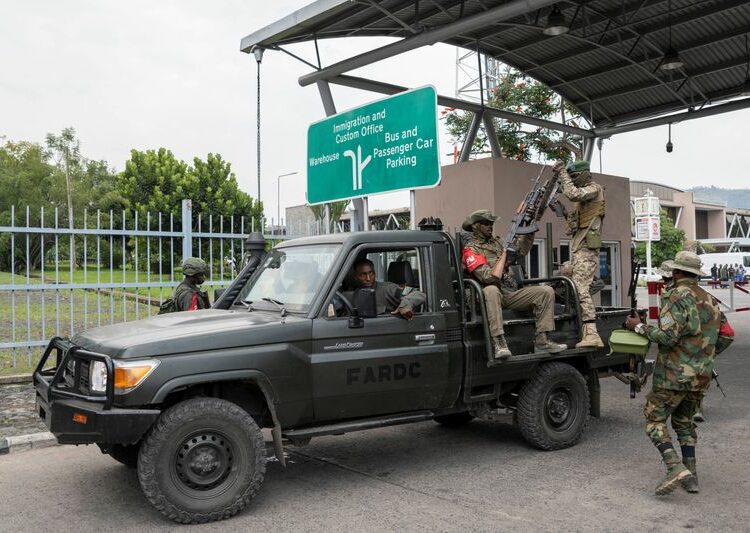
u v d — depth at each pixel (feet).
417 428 23.25
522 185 42.60
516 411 19.85
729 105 48.34
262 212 35.40
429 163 27.22
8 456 20.08
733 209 287.48
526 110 65.92
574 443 20.25
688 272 15.56
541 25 42.73
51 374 16.96
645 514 14.52
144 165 94.27
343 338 16.30
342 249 17.06
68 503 15.94
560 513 14.70
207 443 14.51
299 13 33.22
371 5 35.01
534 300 19.48
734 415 23.94
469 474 17.78
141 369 14.05
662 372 15.62
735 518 14.21
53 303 59.93
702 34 43.98
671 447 15.47
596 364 21.34
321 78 39.81
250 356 15.03
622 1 39.60
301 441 16.29
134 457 17.54
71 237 29.22
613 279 51.13
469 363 18.26
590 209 22.49
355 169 31.53
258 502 15.85
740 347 41.73
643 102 54.90
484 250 20.34
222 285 32.91
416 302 17.28
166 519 14.78
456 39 45.70
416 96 27.81
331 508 15.35
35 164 199.11
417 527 14.07
